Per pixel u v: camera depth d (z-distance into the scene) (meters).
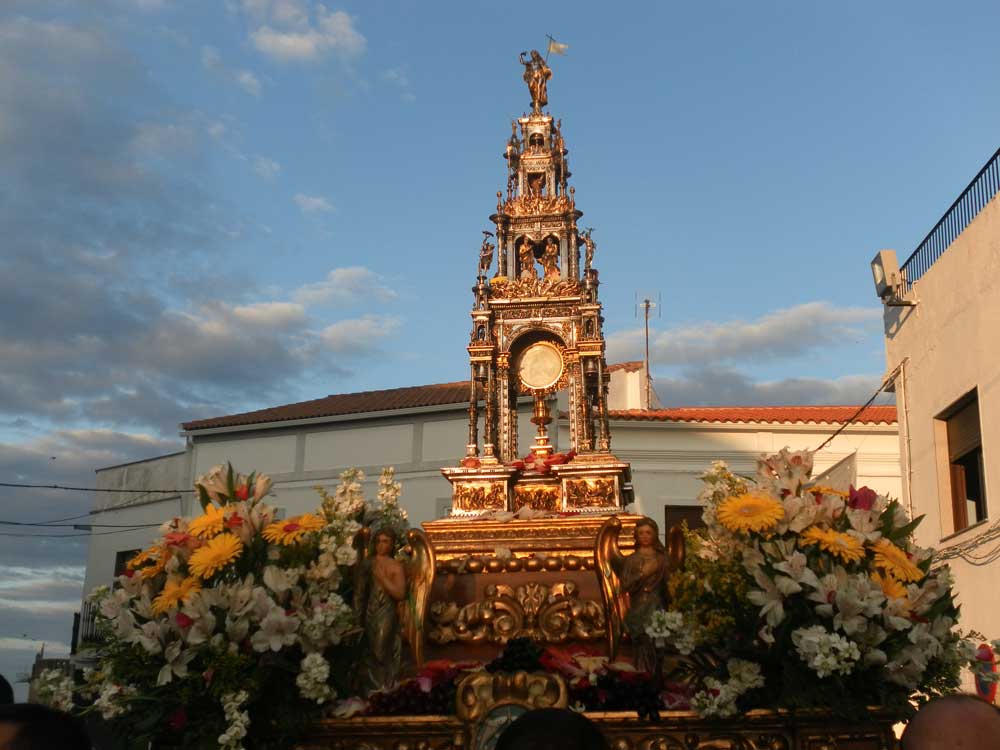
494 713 5.44
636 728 5.45
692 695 5.73
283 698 5.68
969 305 13.45
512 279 8.27
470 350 8.05
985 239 13.01
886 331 16.55
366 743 5.62
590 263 8.16
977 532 12.98
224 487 6.35
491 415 7.89
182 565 5.88
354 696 5.85
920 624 5.36
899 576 5.50
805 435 21.47
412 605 6.22
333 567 5.89
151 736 5.66
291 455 24.83
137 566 6.06
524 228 8.40
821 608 5.22
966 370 13.52
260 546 5.99
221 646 5.50
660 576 5.98
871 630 5.25
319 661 5.50
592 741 2.54
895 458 21.27
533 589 6.55
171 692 5.53
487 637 6.43
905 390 15.69
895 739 5.43
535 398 8.12
